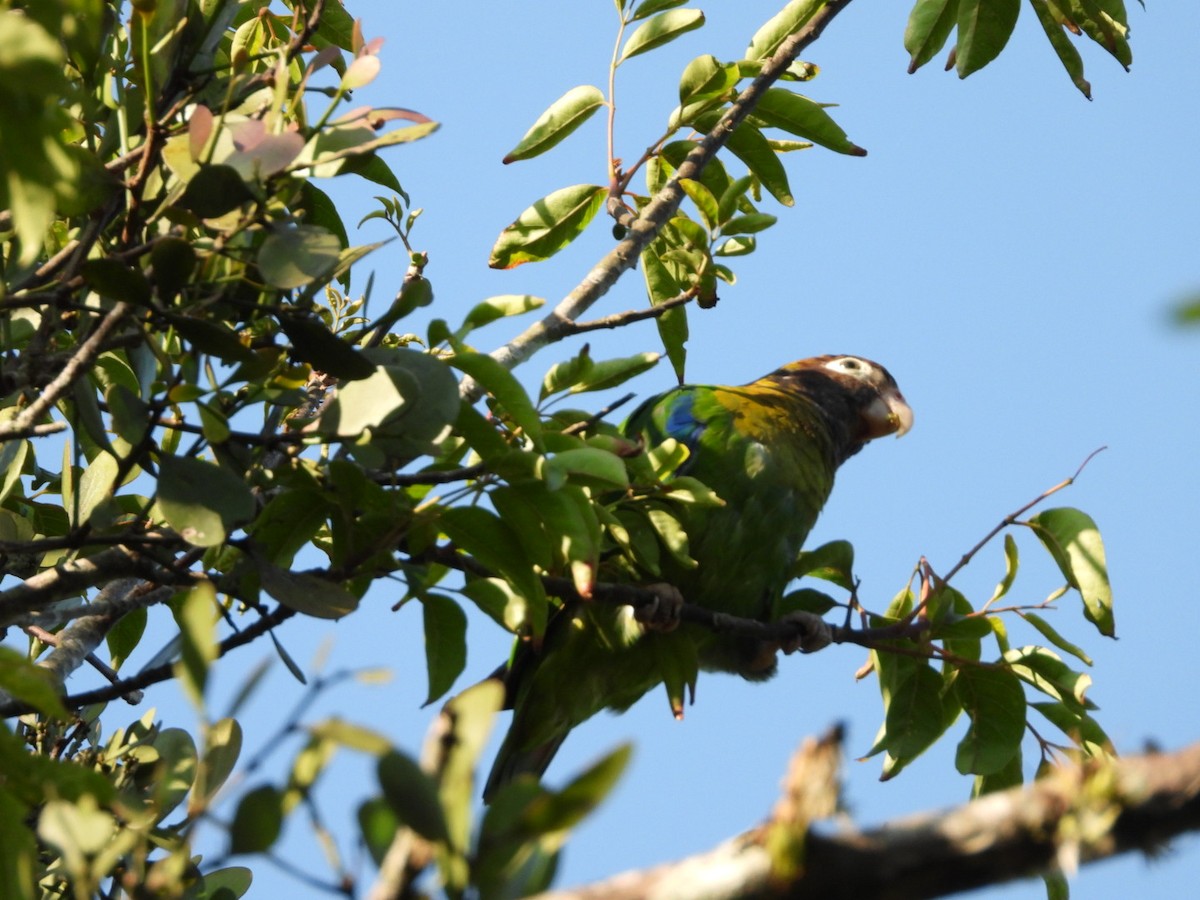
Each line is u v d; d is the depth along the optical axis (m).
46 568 8.73
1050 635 8.84
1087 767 3.26
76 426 6.27
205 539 6.01
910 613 9.14
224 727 5.17
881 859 3.22
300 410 8.68
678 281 9.67
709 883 3.28
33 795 4.74
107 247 6.88
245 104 7.04
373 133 6.07
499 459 6.52
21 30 3.89
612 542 9.30
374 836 3.66
